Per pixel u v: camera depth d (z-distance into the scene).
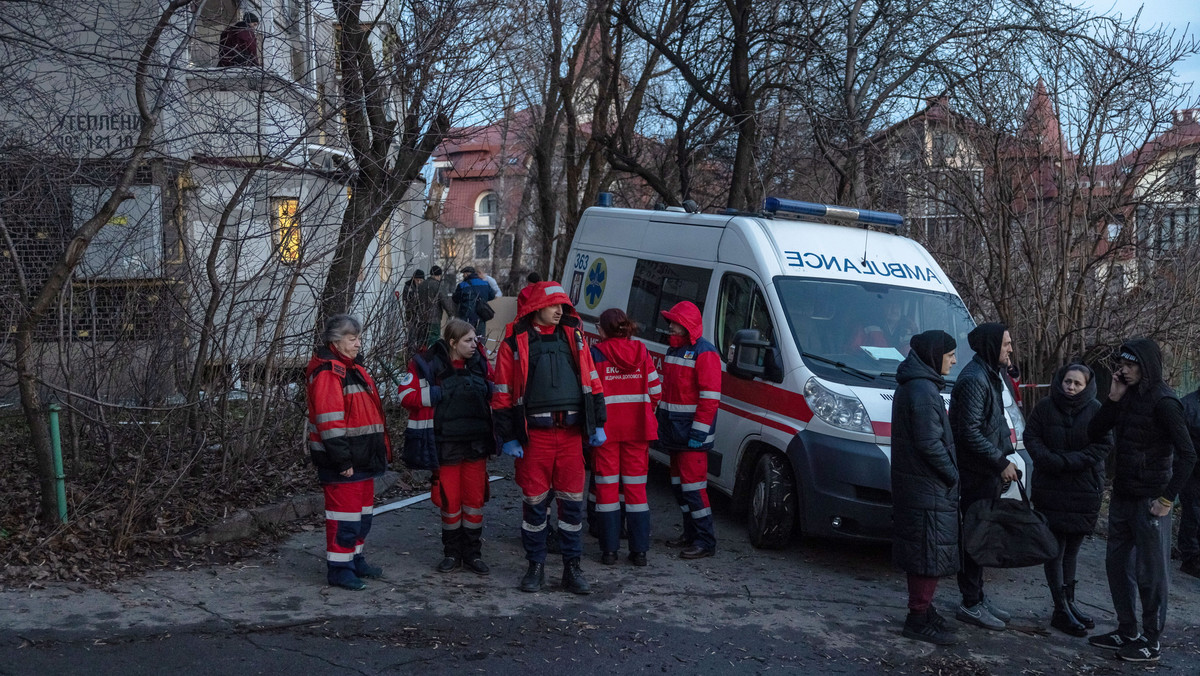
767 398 7.18
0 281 6.55
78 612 4.88
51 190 6.48
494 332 18.11
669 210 9.30
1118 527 5.45
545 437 5.80
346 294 7.85
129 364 6.71
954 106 10.52
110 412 6.55
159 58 6.53
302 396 7.74
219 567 5.83
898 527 5.32
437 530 7.12
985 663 5.15
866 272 7.83
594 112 19.17
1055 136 9.91
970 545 5.42
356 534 5.65
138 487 5.97
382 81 7.84
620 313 6.37
